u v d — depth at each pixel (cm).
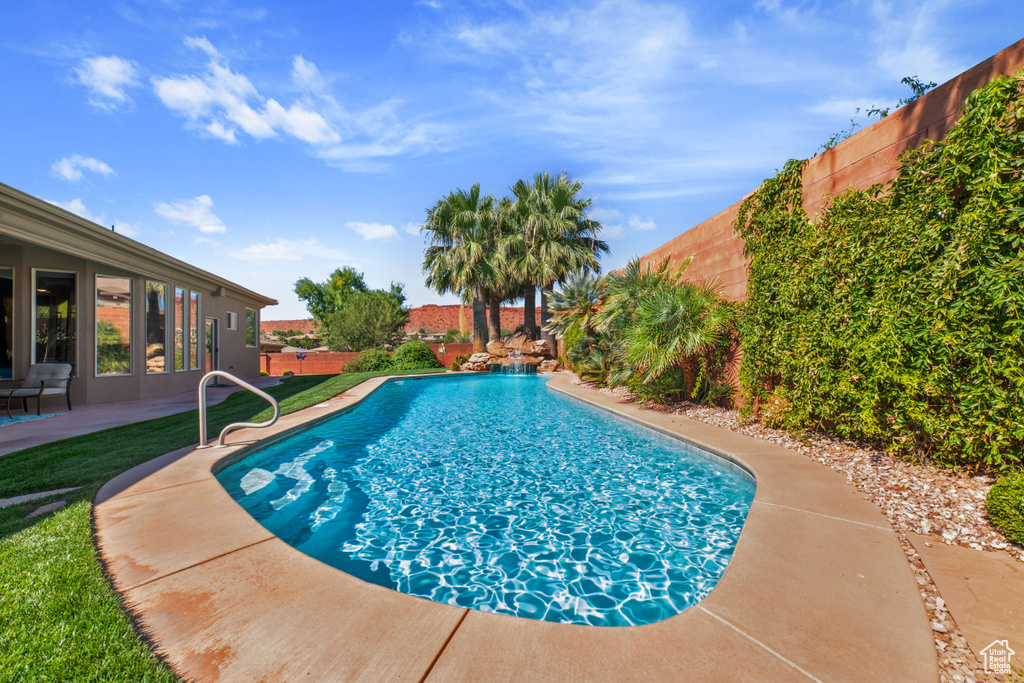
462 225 2141
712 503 432
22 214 744
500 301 2423
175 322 1208
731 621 212
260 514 419
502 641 199
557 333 1738
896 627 206
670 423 706
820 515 332
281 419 746
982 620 213
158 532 313
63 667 177
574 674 177
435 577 310
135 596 232
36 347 947
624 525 389
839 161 557
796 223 606
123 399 1052
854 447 504
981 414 368
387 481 509
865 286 469
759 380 664
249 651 190
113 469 459
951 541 292
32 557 270
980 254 356
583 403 1035
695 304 816
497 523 397
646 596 285
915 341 409
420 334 4066
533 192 2173
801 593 235
